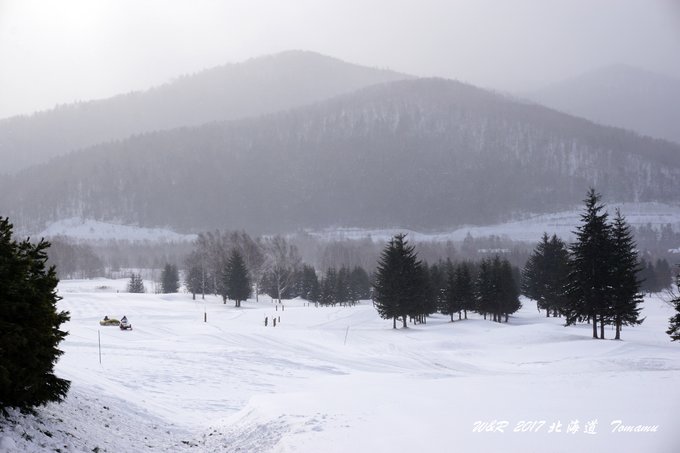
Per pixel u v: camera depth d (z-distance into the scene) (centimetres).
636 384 1232
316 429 958
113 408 1306
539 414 906
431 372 2166
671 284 12769
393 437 833
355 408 1115
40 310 879
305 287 11756
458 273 7575
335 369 2603
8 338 812
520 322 7306
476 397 1148
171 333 4138
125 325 4119
